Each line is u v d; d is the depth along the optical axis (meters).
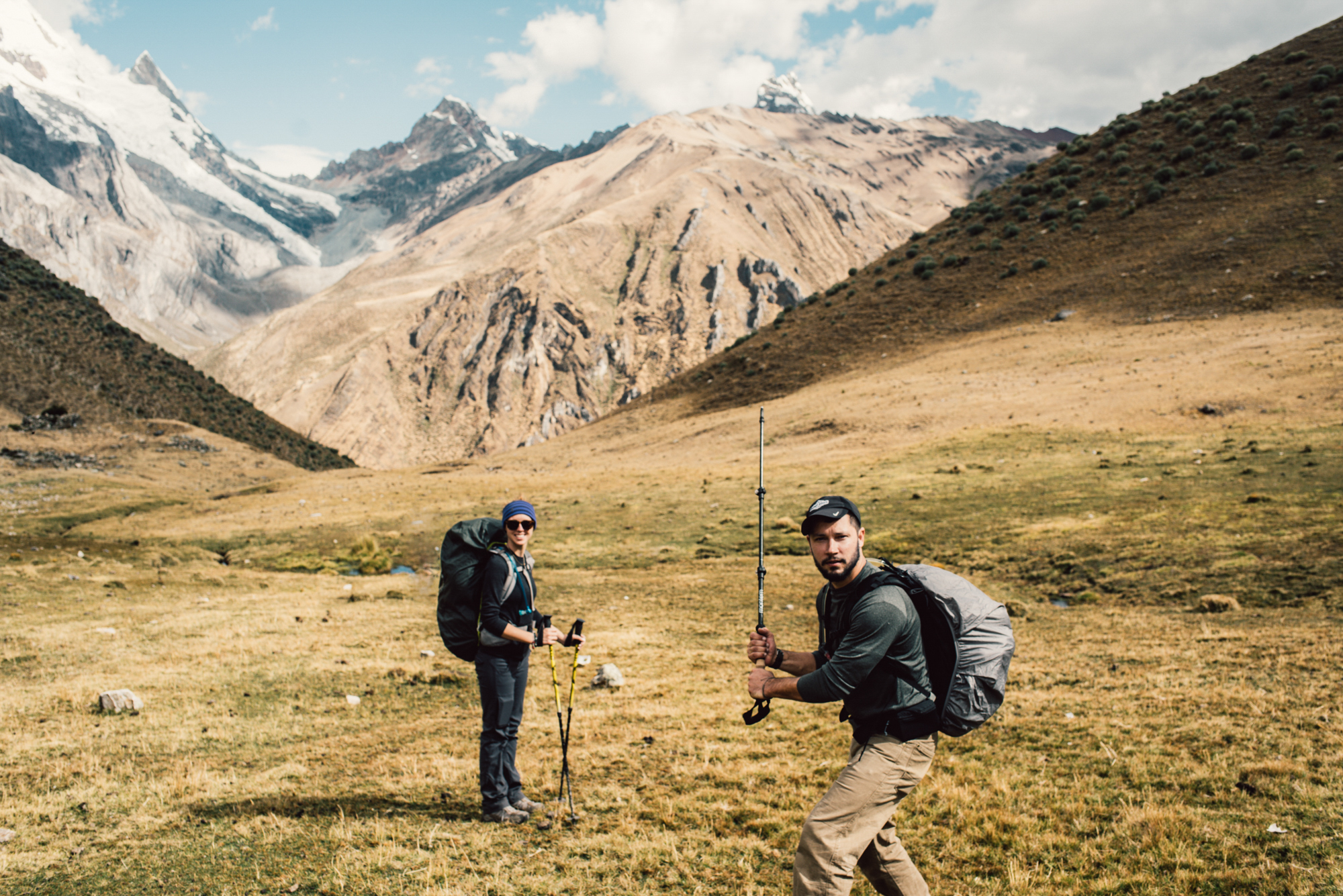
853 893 5.67
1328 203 78.62
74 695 11.55
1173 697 10.27
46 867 5.96
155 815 7.07
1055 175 114.19
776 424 69.94
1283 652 12.54
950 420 56.97
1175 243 84.31
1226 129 100.31
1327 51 107.81
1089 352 66.62
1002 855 6.24
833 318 105.88
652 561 33.50
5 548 28.27
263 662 14.45
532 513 6.84
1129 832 6.39
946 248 111.94
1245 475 33.06
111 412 102.62
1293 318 61.94
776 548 33.94
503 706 6.90
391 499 54.66
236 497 62.22
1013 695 11.31
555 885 5.75
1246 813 6.49
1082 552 26.64
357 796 7.67
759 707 4.62
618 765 8.77
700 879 5.88
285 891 5.60
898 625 4.08
